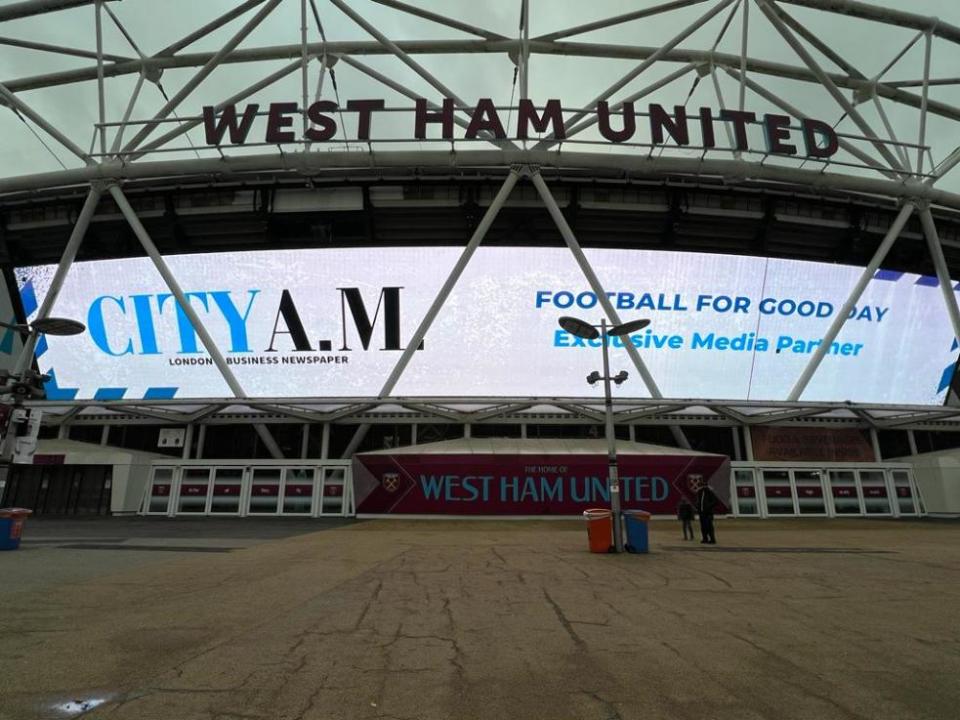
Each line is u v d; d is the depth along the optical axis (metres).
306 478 31.52
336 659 5.82
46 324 17.64
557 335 35.97
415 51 37.97
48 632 6.88
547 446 31.80
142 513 31.30
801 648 6.31
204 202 34.84
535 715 4.38
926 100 34.44
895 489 32.59
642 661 5.80
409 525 26.50
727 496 30.45
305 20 32.19
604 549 15.77
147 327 36.03
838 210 35.91
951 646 6.41
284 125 31.86
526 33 33.72
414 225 36.12
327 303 35.88
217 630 7.02
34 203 35.06
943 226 37.72
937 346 38.09
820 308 36.91
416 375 35.75
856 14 34.34
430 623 7.44
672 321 36.19
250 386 35.66
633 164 32.47
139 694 4.76
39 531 22.47
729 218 35.28
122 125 32.88
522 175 32.62
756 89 37.62
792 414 34.44
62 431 36.09
